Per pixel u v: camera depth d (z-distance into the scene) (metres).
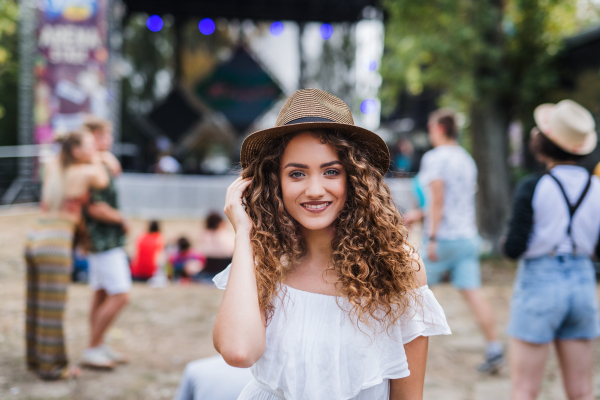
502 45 7.83
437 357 4.05
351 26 17.34
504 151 8.02
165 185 12.37
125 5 16.78
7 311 4.88
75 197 3.37
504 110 8.06
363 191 1.36
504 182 7.98
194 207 12.45
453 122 4.06
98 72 10.61
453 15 7.61
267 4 16.55
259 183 1.44
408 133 15.98
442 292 5.89
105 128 3.79
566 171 2.49
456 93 7.55
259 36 19.00
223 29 19.53
